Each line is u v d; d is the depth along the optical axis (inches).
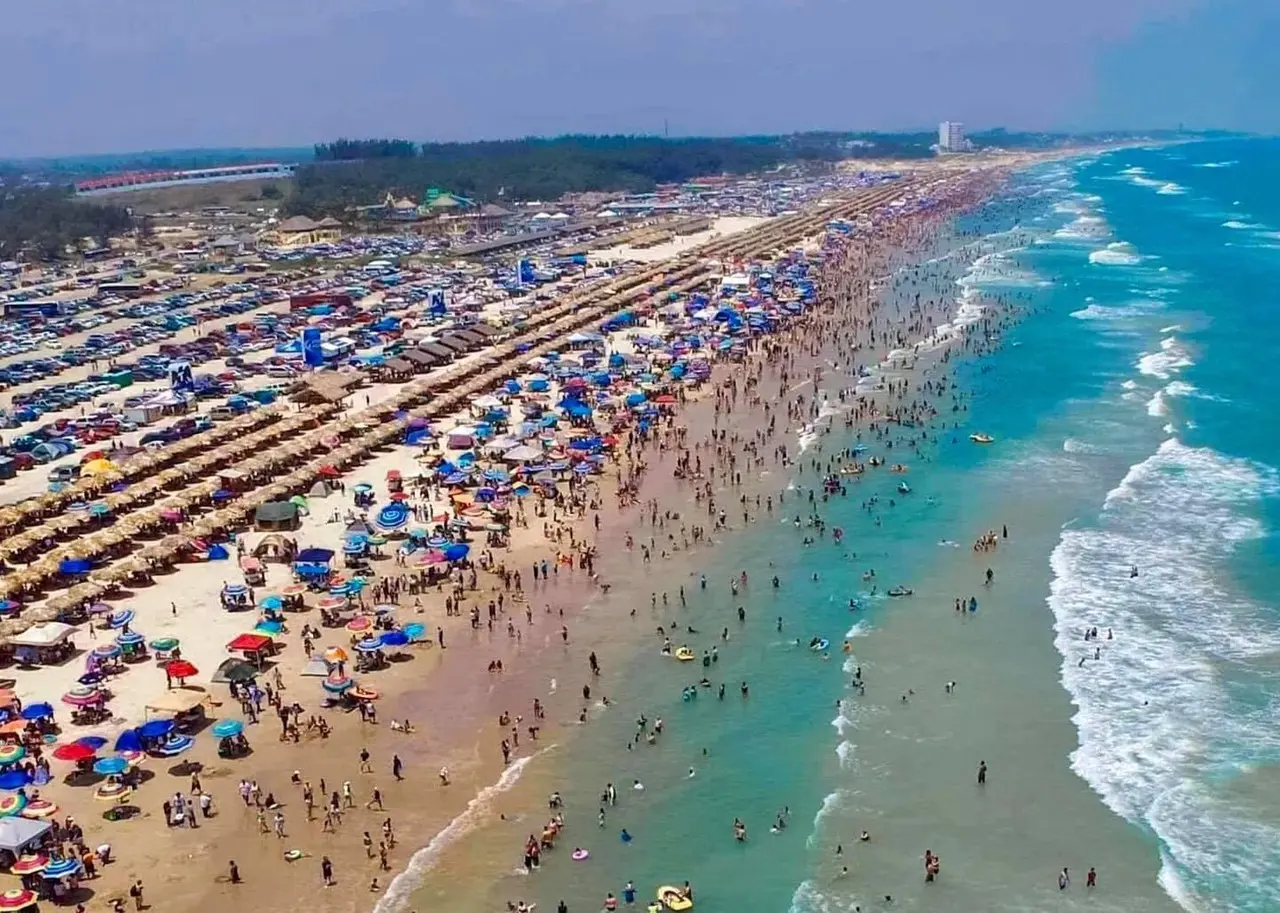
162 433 3924.7
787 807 1908.2
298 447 3725.4
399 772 2007.9
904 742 2094.0
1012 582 2758.4
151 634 2539.4
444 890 1701.5
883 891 1700.3
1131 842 1800.0
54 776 1993.1
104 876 1724.9
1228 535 2994.6
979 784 1958.7
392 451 3912.4
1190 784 1940.2
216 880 1718.8
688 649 2456.9
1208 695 2215.8
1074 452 3732.8
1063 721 2146.9
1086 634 2481.5
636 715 2203.5
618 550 3031.5
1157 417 4097.0
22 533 3038.9
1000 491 3390.7
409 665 2410.2
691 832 1845.5
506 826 1861.5
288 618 2623.0
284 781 1984.5
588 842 1823.3
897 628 2544.3
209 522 3110.2
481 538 3120.1
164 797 1937.7
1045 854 1776.6
